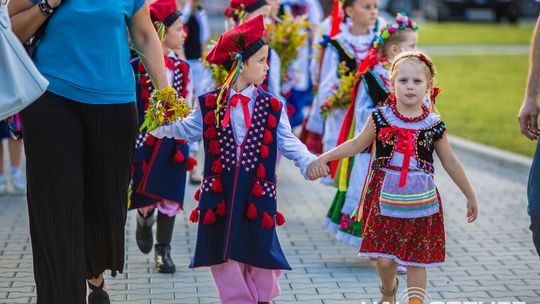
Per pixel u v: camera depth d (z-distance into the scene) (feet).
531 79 22.77
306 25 39.45
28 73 18.24
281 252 21.31
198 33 45.70
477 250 30.25
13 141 38.06
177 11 26.68
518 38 113.39
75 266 20.13
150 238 27.89
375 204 21.65
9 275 26.94
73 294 20.15
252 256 20.84
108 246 21.47
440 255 21.54
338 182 29.01
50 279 20.21
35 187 19.92
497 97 69.67
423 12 136.77
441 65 89.10
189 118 21.61
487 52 99.71
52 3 19.47
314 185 41.39
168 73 26.86
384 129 21.44
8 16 18.61
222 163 21.02
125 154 20.85
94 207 21.13
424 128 21.39
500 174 43.65
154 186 26.35
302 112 44.50
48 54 19.90
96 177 20.77
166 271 27.30
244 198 20.92
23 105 18.21
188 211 35.83
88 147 20.51
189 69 27.50
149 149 26.43
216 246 20.97
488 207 36.63
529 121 22.77
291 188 40.70
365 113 28.37
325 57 31.81
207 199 20.98
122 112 20.43
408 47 27.89
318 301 24.72
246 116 21.06
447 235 32.27
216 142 21.02
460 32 121.08
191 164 27.30
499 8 133.39
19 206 36.35
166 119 20.89
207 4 112.47
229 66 21.36
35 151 19.80
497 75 82.28
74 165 19.99
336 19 32.04
